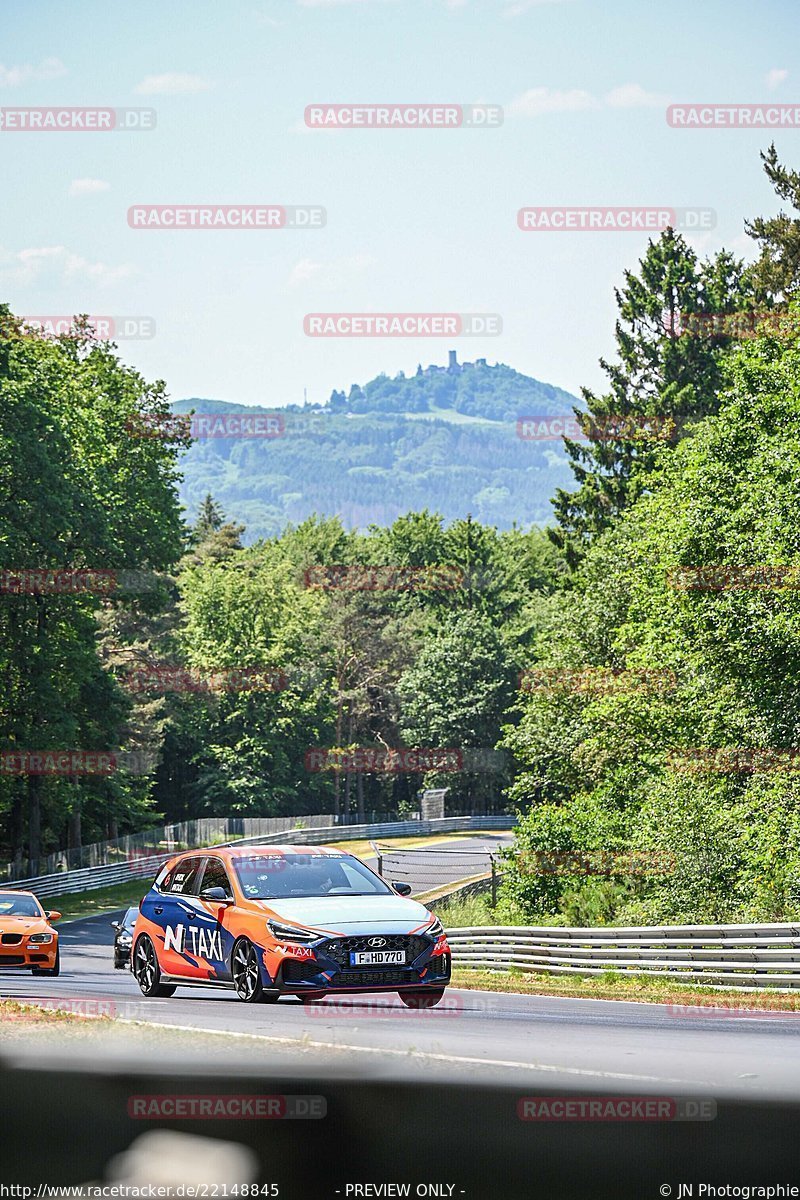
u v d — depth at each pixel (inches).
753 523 3289.9
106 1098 355.9
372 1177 325.4
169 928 1392.7
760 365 3565.5
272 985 1209.4
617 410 7130.9
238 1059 395.9
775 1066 518.3
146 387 6491.1
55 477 5344.5
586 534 7012.8
